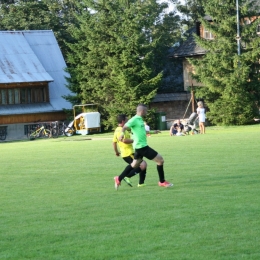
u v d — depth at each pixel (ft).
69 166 91.66
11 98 254.27
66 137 225.35
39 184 71.87
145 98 236.22
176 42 333.42
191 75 235.40
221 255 35.24
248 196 54.70
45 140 204.03
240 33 226.17
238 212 47.06
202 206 50.42
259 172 72.69
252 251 35.94
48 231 43.65
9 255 37.40
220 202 52.01
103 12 245.24
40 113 258.78
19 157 113.80
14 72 255.29
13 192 65.67
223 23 225.97
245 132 163.02
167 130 232.94
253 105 224.94
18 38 271.49
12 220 48.52
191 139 140.87
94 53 244.83
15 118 253.24
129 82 234.99
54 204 55.77
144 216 47.26
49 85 268.82
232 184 63.41
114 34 239.30
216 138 139.03
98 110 248.93
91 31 244.22
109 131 246.88
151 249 37.19
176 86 306.35
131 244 38.68
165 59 309.63
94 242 39.68
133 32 241.14
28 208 54.24
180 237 39.88
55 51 280.72
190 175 72.79
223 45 225.35
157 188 63.41
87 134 235.40
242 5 227.81
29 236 42.37
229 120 222.28
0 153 128.16
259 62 231.71
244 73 220.23
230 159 89.86
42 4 323.98
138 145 63.05
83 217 48.24
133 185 67.00
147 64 239.71
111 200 56.49
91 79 245.04
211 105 224.74
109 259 35.50
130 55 236.63
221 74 226.58
